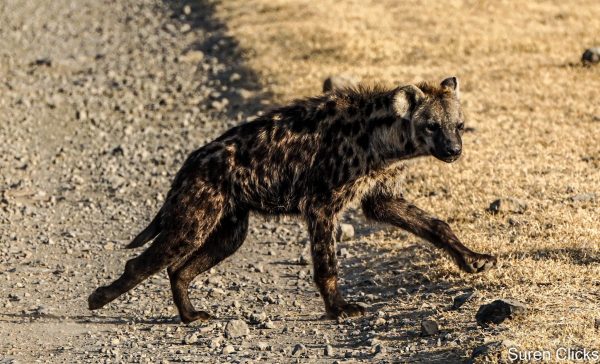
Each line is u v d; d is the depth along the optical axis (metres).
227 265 20.48
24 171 29.19
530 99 30.86
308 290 18.53
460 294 16.02
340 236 21.02
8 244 22.44
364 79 34.56
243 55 41.97
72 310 17.89
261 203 16.08
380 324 15.41
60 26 55.59
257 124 16.11
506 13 45.28
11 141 32.75
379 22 44.25
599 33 40.53
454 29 42.06
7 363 14.77
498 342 12.76
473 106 30.50
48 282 19.75
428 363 13.15
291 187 15.95
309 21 45.28
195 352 14.98
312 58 39.12
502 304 13.86
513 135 27.00
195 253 16.52
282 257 20.97
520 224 19.28
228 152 15.85
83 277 20.05
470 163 24.41
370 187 16.02
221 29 48.31
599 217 19.17
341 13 46.53
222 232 16.39
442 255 18.31
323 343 14.98
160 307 17.91
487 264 15.66
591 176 22.45
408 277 17.84
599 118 28.16
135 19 55.78
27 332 16.61
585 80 32.81
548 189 21.75
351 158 15.76
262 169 15.87
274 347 14.95
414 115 15.72
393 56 38.44
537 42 38.97
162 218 15.95
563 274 15.65
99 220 24.47
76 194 26.80
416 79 34.38
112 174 28.61
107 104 37.50
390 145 15.74
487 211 20.61
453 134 15.73
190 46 46.66
